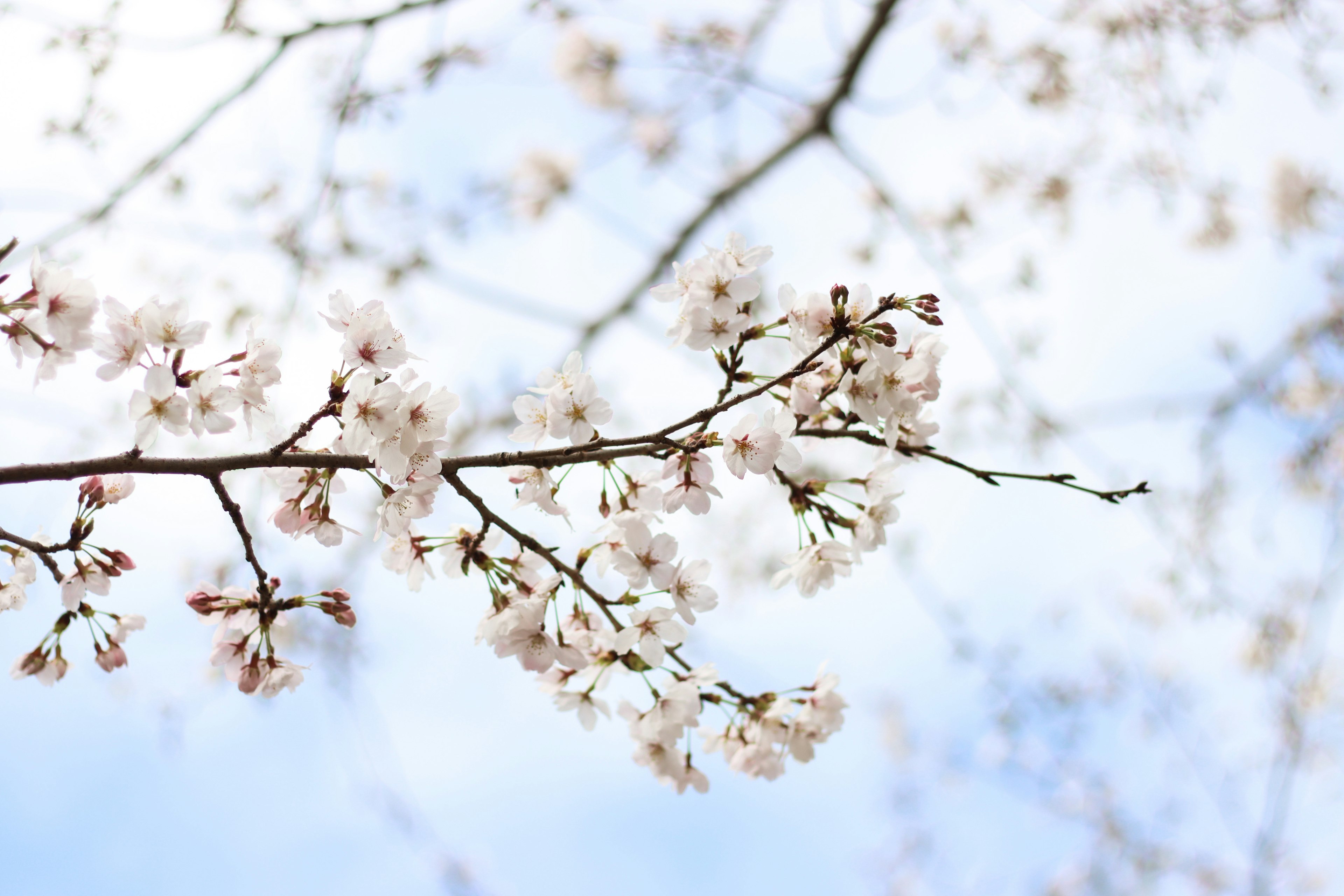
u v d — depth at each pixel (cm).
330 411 139
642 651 144
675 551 144
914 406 143
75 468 136
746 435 142
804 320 142
